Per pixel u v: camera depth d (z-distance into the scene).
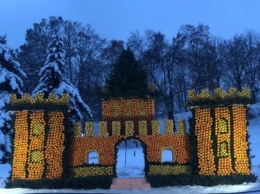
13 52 33.34
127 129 20.31
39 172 19.44
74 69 52.25
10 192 17.91
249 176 19.14
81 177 19.30
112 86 21.33
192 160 19.62
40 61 49.97
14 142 19.89
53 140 19.83
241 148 19.58
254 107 49.94
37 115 19.97
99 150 20.25
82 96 49.25
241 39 58.88
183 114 53.72
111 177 19.30
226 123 19.67
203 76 51.84
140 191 18.00
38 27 53.06
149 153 20.08
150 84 21.44
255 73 56.38
